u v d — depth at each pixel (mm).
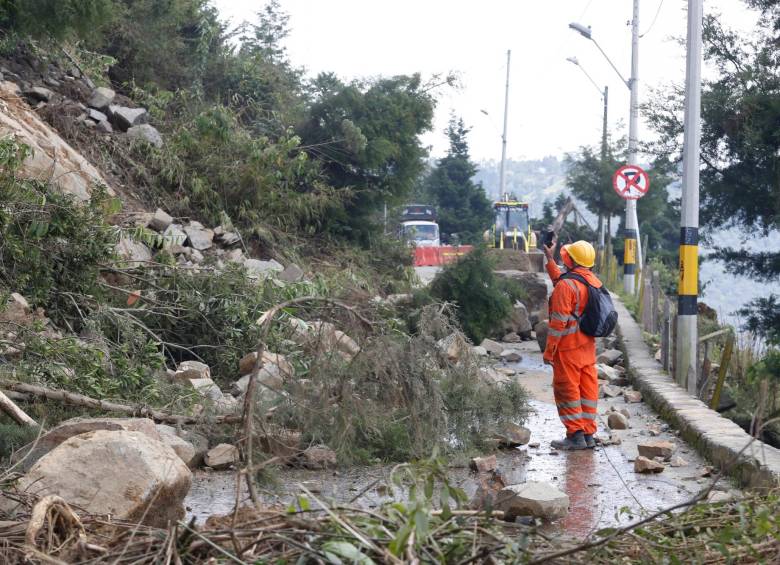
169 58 19047
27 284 9461
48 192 9945
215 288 10617
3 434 6211
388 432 7273
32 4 13336
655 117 22875
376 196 18969
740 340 16969
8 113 12617
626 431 9352
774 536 3793
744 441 7582
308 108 19094
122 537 3713
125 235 11516
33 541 3441
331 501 3586
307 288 11445
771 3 22578
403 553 3229
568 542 4012
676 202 24391
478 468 7336
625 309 19594
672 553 3760
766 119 21141
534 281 19531
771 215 22734
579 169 38500
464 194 63062
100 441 4914
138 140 15508
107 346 9047
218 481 6727
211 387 8477
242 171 15695
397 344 6684
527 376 13227
